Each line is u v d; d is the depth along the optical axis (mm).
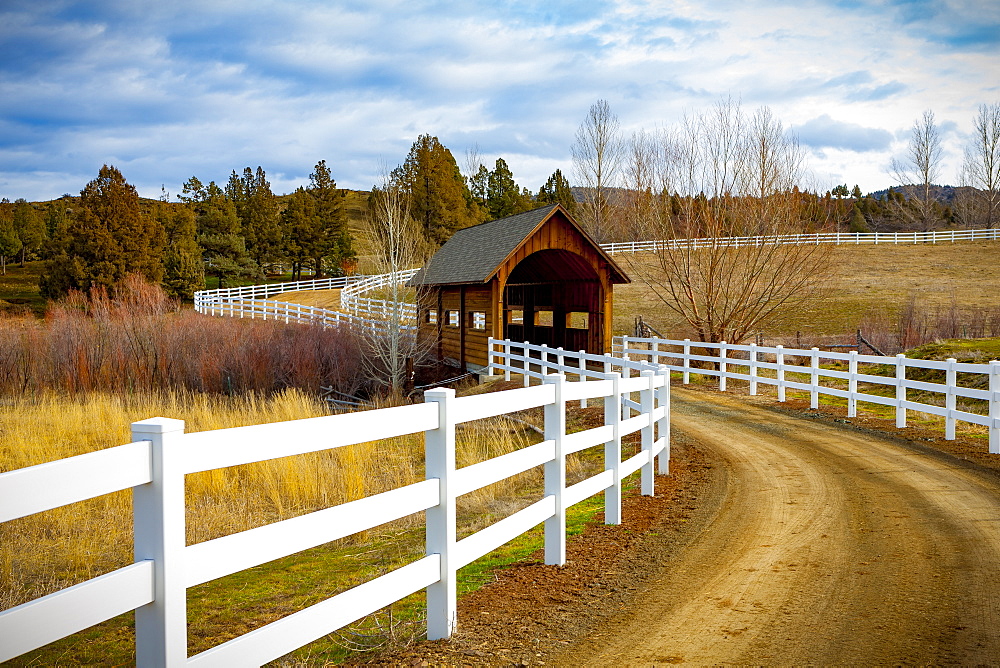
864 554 5520
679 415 14109
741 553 5641
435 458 3879
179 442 2426
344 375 25531
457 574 5496
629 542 6027
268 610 5492
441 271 25344
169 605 2383
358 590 3277
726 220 24266
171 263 55562
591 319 21766
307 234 75312
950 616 4227
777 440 11180
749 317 23766
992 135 64500
